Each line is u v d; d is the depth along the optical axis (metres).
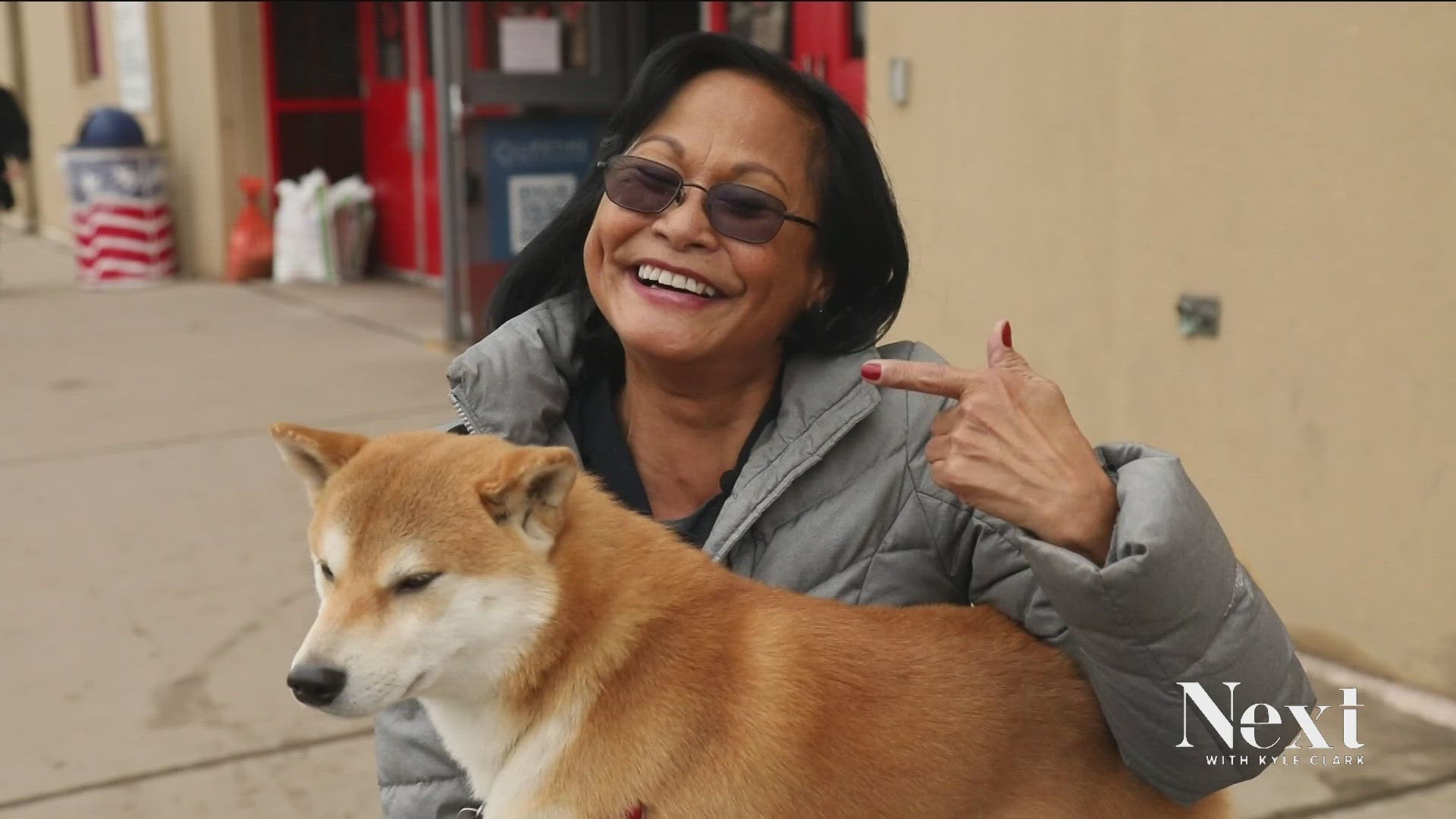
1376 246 3.50
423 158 10.68
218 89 11.14
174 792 3.39
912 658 1.87
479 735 1.89
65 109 14.78
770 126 2.00
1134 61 4.10
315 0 11.39
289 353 8.32
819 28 5.78
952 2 4.77
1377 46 3.44
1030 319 4.61
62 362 8.15
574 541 1.89
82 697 3.88
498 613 1.81
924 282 5.02
